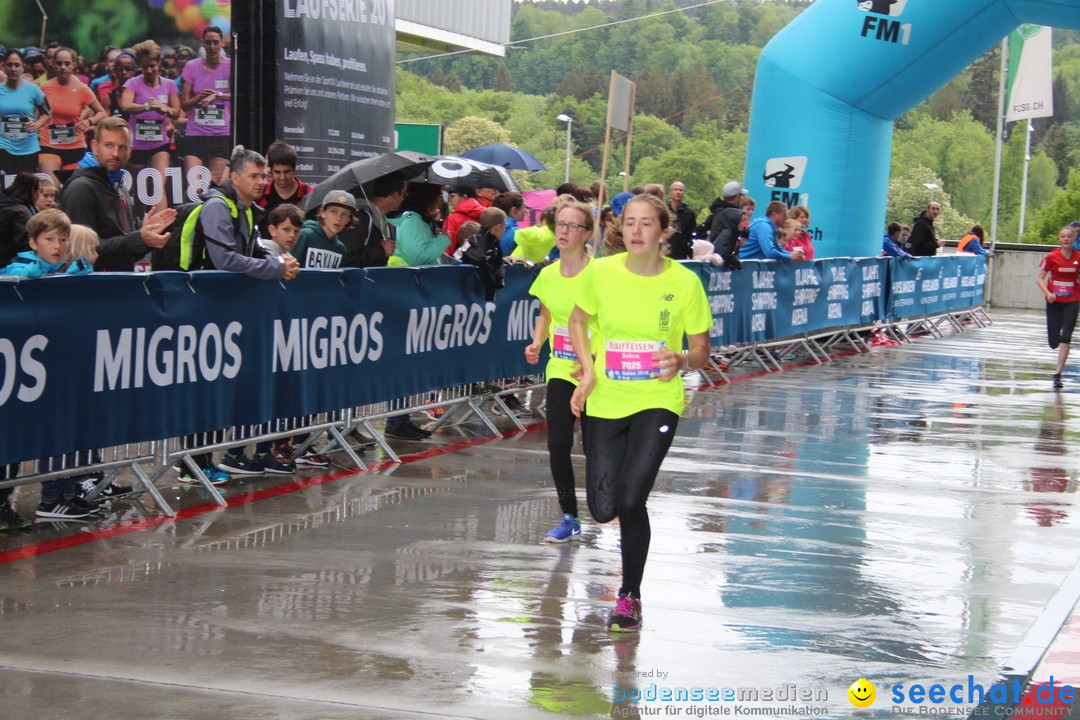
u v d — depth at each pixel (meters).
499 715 3.82
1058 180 132.38
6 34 9.23
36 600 4.82
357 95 11.84
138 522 6.19
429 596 5.09
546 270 6.41
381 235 8.41
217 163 10.21
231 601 4.90
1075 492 8.02
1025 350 18.36
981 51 16.78
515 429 9.62
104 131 6.76
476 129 94.25
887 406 11.87
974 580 5.74
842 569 5.82
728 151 112.75
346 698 3.91
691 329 4.89
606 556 5.90
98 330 5.81
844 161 17.00
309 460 7.79
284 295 7.01
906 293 19.34
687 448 9.05
